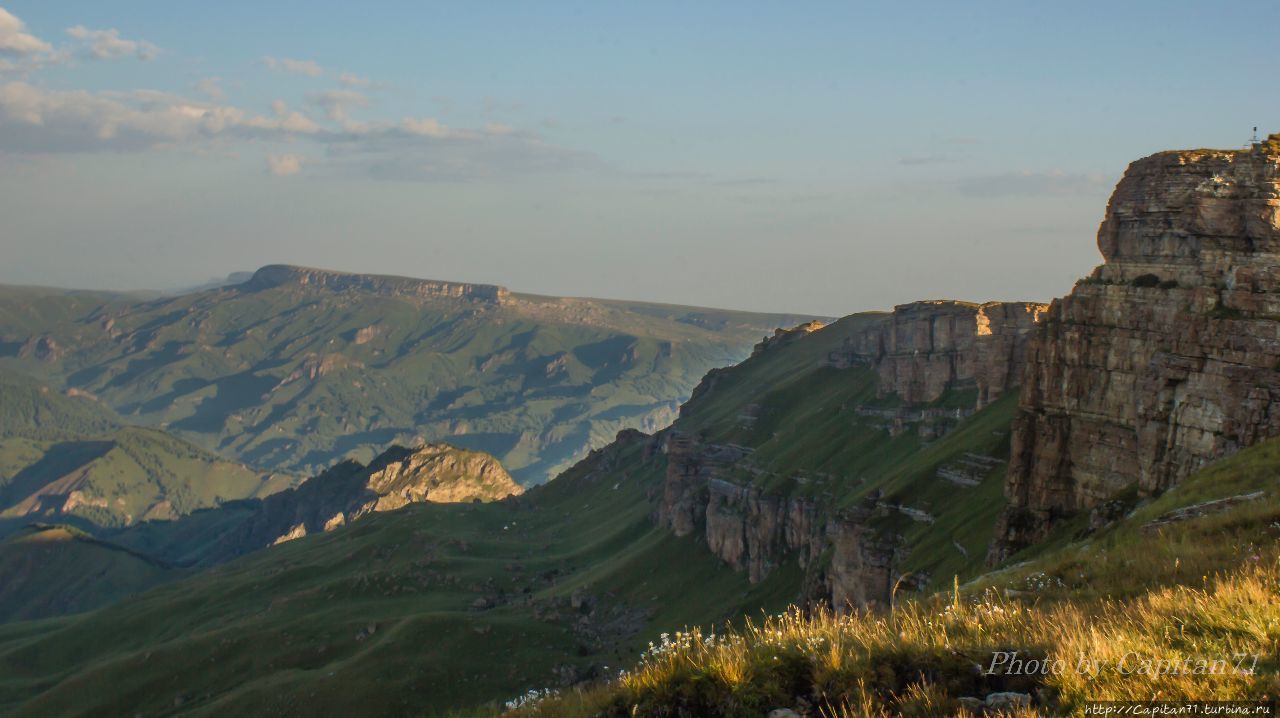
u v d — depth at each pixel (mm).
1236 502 39344
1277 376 59500
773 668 19672
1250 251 72562
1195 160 77312
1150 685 16953
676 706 19562
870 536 139500
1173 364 67250
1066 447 81625
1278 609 19125
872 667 19281
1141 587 27016
